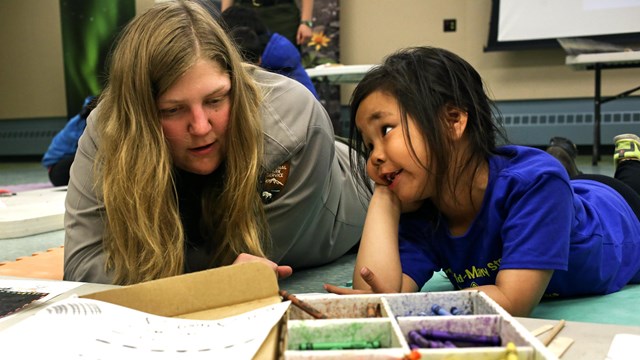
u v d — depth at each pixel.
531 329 0.60
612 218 1.06
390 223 0.92
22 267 1.29
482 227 0.87
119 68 0.87
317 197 1.13
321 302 0.60
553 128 4.31
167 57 0.81
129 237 0.88
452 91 0.81
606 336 0.58
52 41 5.73
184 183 1.01
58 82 5.80
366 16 4.63
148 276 0.87
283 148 1.01
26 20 5.75
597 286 1.03
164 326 0.57
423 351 0.45
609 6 3.93
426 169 0.79
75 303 0.59
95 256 0.94
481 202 0.87
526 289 0.77
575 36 4.03
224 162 0.96
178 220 0.90
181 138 0.86
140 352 0.51
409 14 4.54
